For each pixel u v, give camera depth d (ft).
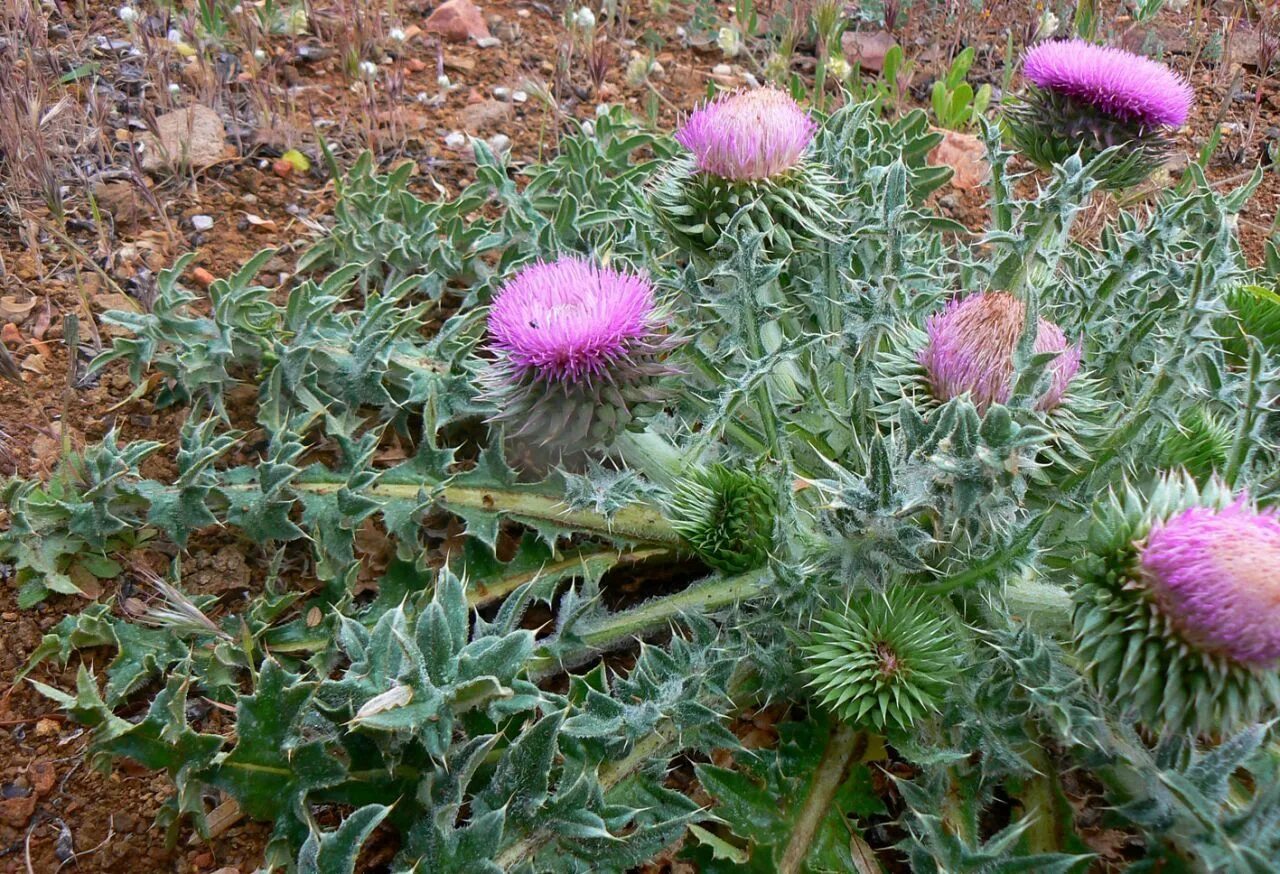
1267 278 1.11
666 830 0.61
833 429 0.85
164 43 1.40
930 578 0.74
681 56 1.63
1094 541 0.60
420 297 1.11
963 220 1.34
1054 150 1.01
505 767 0.60
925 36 1.74
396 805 0.62
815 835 0.65
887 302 0.78
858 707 0.65
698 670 0.69
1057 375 0.69
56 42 1.38
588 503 0.75
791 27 1.53
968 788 0.68
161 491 0.81
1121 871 0.63
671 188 0.89
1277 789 0.56
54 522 0.79
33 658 0.72
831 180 0.88
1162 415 0.74
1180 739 0.60
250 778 0.60
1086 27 1.61
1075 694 0.63
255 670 0.75
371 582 0.85
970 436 0.60
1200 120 1.56
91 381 0.95
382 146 1.31
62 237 0.97
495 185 1.12
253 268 0.93
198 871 0.66
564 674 0.81
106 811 0.68
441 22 1.58
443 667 0.58
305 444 0.95
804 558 0.71
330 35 1.53
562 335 0.72
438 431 0.95
